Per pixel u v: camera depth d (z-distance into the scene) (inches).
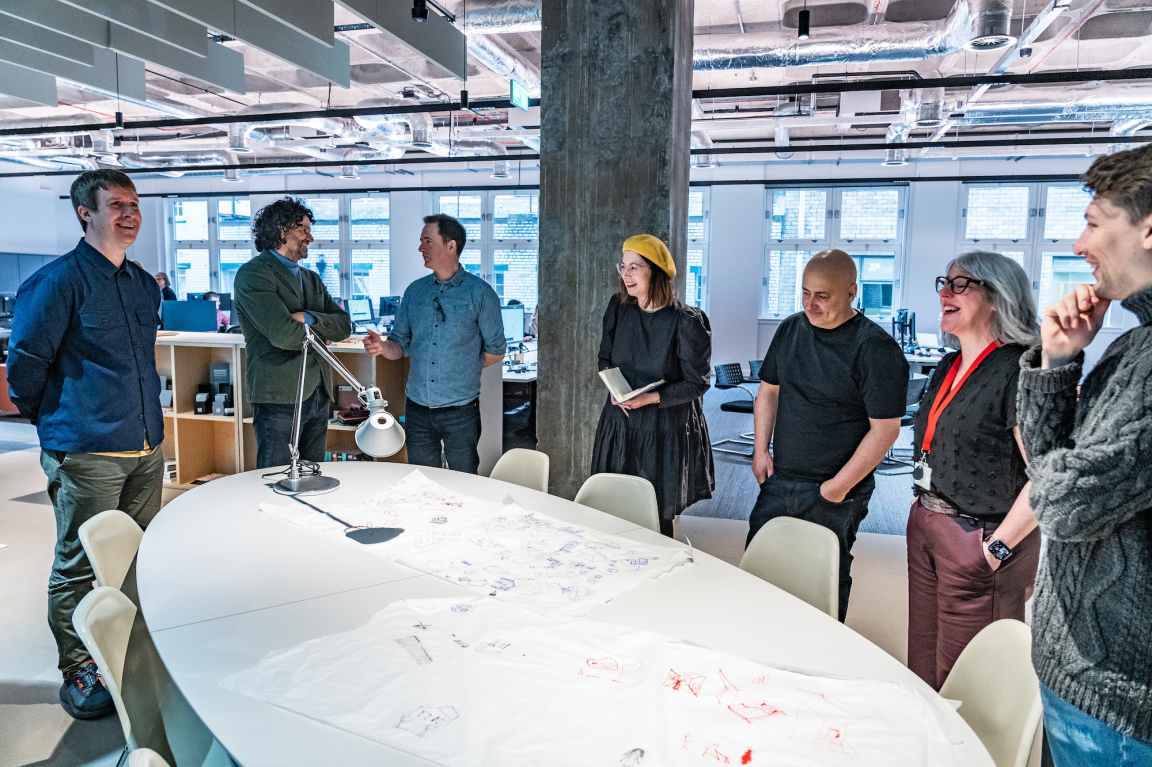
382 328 287.9
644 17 126.2
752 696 43.3
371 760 37.3
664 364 99.4
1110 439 36.4
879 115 261.3
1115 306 329.7
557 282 135.3
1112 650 37.9
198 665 46.7
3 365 278.7
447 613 54.5
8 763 77.9
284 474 99.2
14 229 441.4
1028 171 351.9
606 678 45.3
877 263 381.7
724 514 170.6
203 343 161.2
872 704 42.7
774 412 90.8
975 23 157.5
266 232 117.2
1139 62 244.5
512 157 346.9
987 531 66.2
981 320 66.9
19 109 322.0
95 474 90.0
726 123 277.7
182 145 349.4
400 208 429.4
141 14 159.3
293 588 59.4
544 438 139.1
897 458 230.7
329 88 260.8
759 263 391.2
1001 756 45.1
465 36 188.7
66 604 88.7
